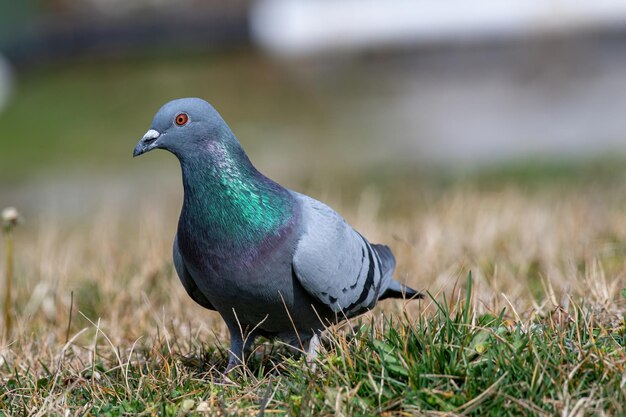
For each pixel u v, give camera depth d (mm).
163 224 12836
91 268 10297
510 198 13312
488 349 5602
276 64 44250
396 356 5668
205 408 5613
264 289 6320
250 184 6266
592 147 24984
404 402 5379
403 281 9109
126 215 17078
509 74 41094
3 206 22891
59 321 8688
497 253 9969
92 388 6258
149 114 36781
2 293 9523
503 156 24406
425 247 10242
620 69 39281
